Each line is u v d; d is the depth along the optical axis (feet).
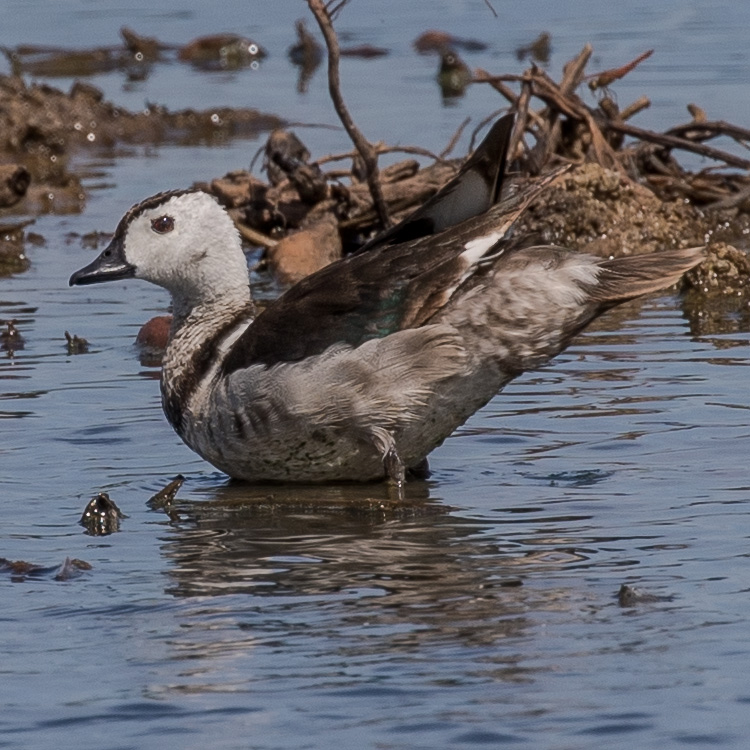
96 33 132.57
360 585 31.01
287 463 39.09
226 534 34.88
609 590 30.17
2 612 30.17
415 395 37.81
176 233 40.57
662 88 99.66
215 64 122.11
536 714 24.98
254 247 69.97
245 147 92.32
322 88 109.19
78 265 67.77
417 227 40.19
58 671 27.32
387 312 37.91
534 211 67.05
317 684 26.30
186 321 40.86
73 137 96.68
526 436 41.75
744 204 69.92
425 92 104.42
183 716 25.39
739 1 135.33
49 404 45.93
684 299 59.11
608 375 47.47
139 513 36.65
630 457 39.34
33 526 35.53
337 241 67.05
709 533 33.27
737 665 26.48
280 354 38.22
